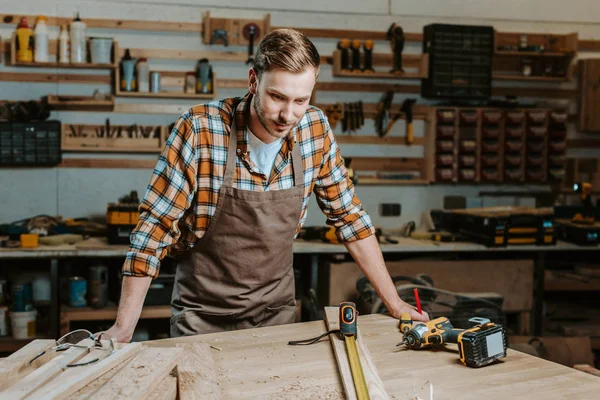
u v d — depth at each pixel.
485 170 5.13
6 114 4.43
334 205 2.02
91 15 4.68
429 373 1.52
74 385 1.24
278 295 2.07
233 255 1.95
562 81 5.39
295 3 4.98
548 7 5.39
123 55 4.73
